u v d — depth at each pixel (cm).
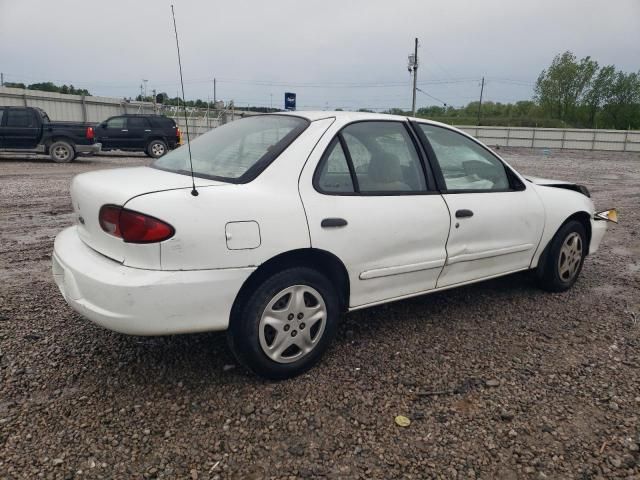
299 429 261
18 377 299
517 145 4094
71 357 325
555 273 462
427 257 355
